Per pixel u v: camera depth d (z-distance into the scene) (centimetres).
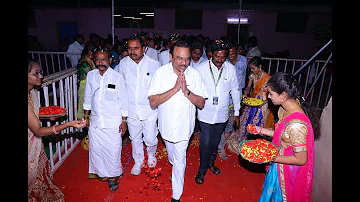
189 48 293
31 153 282
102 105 348
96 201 359
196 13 1578
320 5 1526
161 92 330
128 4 1595
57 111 312
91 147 371
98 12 1586
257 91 473
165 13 1574
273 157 247
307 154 239
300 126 236
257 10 1545
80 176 414
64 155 462
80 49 968
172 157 354
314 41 1599
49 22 1587
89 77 353
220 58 354
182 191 353
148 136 403
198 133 577
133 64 372
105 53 334
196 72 333
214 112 375
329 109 314
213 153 425
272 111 462
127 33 1627
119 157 377
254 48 966
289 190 260
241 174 436
